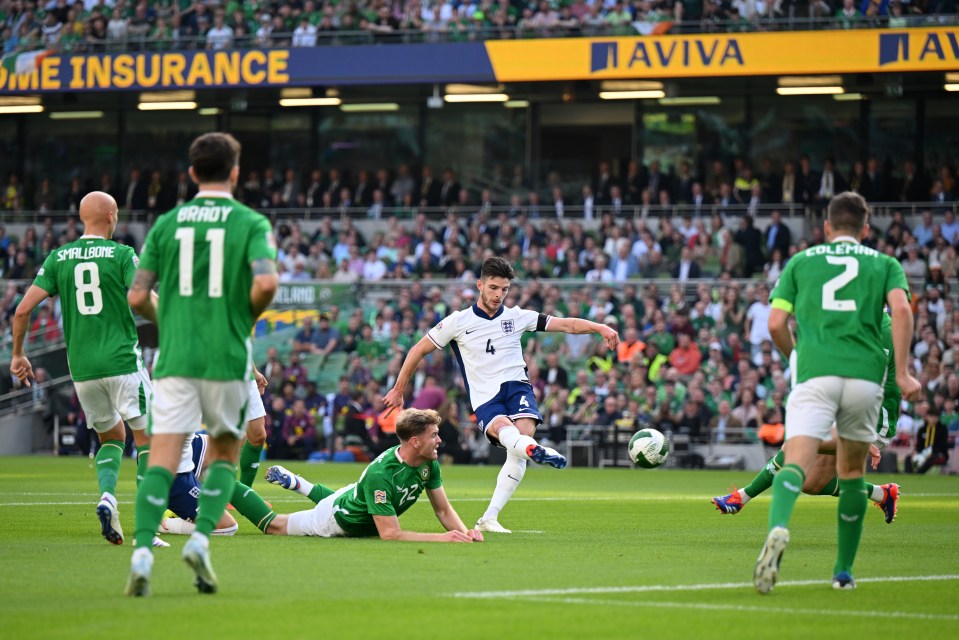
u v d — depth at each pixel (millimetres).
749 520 32344
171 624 14203
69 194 103562
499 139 98625
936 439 64438
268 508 25328
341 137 101562
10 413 81438
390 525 23906
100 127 104312
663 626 14547
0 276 94188
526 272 82375
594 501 40406
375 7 89750
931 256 77500
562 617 15055
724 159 94750
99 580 17891
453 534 24156
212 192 17297
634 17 84625
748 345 74188
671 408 70625
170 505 24781
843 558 18328
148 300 17375
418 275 85500
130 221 98000
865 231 18781
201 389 16859
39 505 34375
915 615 15820
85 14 92750
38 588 17062
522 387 27859
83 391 24016
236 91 93875
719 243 80750
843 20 80188
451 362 75750
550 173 97438
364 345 78750
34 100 98812
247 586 17406
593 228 87500
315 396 74438
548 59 85250
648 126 95938
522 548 23422
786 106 93500
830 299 18109
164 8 92250
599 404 71375
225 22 90812
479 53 86625
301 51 88500
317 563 20156
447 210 91375
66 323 24141
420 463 24266
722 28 82562
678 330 73625
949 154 90812
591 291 77750
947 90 87750
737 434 68812
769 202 86188
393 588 17406
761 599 16938
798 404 17938
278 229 90500
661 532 28328
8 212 98312
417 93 95938
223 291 16922
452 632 13930
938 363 67000
